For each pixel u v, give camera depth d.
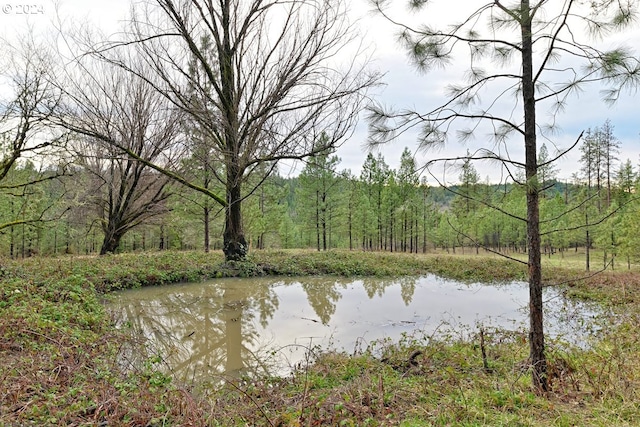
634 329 7.59
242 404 4.71
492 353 6.41
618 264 25.78
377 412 4.15
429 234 38.66
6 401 4.12
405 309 10.64
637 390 4.28
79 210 20.20
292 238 40.62
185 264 14.33
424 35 4.52
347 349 7.45
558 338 7.09
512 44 4.46
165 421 4.02
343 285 13.81
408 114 4.52
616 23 3.79
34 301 7.90
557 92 4.26
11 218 23.05
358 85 14.73
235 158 14.99
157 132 18.66
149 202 20.03
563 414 3.86
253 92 15.06
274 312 10.20
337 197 29.97
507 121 4.50
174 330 8.70
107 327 7.53
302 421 3.93
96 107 16.45
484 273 15.93
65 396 4.34
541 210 34.12
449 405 4.12
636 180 27.12
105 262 13.59
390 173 31.41
